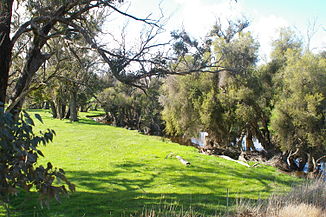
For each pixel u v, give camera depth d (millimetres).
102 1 8555
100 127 36094
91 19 9570
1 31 7684
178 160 17141
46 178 3248
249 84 26047
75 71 11172
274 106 24281
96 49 7980
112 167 14750
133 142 23906
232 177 14055
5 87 7902
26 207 7914
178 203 9195
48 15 8664
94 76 11297
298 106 21203
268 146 27234
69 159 16312
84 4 9109
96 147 20812
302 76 21094
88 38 8156
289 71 22375
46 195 3242
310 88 21297
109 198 9383
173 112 30828
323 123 20734
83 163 15383
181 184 12180
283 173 16500
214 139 30781
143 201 9234
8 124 2949
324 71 21141
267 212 7883
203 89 29375
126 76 8281
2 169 2947
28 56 8898
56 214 7664
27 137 3131
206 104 27422
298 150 21734
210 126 28984
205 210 8547
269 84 26500
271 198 9047
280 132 21953
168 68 8805
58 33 8727
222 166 16438
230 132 29922
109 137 26781
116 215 7801
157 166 15445
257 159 24859
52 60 11602
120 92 37438
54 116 45625
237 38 26438
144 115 43094
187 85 29578
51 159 16109
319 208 8211
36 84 9305
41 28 8711
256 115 26578
